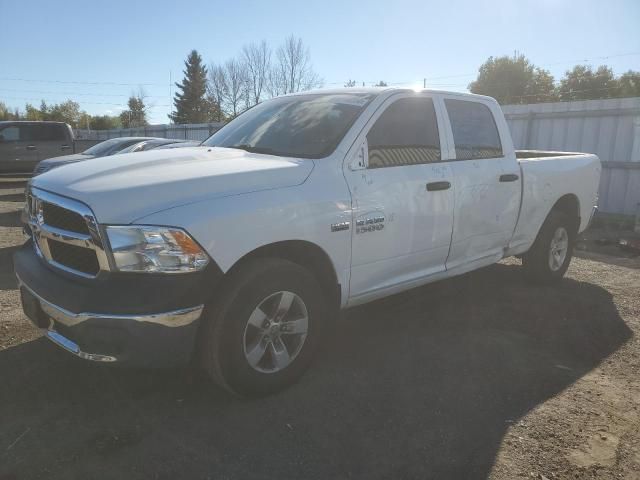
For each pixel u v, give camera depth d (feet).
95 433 9.50
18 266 11.19
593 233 31.30
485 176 15.08
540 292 18.47
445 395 11.19
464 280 19.63
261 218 10.08
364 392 11.22
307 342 11.23
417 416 10.36
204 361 10.02
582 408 10.87
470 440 9.62
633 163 33.47
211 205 9.62
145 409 10.33
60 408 10.27
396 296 17.58
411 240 13.10
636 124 33.68
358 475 8.62
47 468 8.52
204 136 87.10
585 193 19.77
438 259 14.20
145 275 9.14
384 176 12.41
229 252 9.65
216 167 10.70
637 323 15.92
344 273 11.77
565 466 9.00
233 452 9.08
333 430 9.81
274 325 10.58
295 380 11.21
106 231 9.09
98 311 8.90
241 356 10.05
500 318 15.84
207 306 9.78
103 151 41.27
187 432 9.61
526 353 13.47
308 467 8.77
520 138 39.86
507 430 9.98
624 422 10.41
